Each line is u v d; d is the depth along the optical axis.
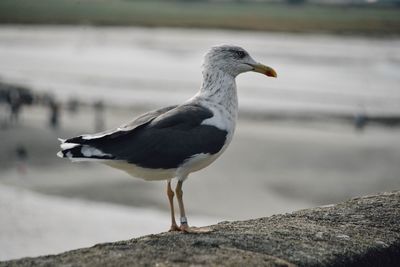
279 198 22.78
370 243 5.05
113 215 20.11
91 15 172.00
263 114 41.94
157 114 6.05
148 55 80.75
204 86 6.34
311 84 56.56
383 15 180.88
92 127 38.56
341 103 46.41
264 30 139.88
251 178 25.36
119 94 50.47
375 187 24.34
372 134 35.59
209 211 20.84
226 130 6.07
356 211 5.91
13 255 15.41
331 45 100.25
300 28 148.12
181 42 101.00
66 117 41.34
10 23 137.75
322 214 5.86
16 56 77.69
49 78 59.44
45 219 19.19
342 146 32.03
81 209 20.83
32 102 46.47
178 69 67.44
